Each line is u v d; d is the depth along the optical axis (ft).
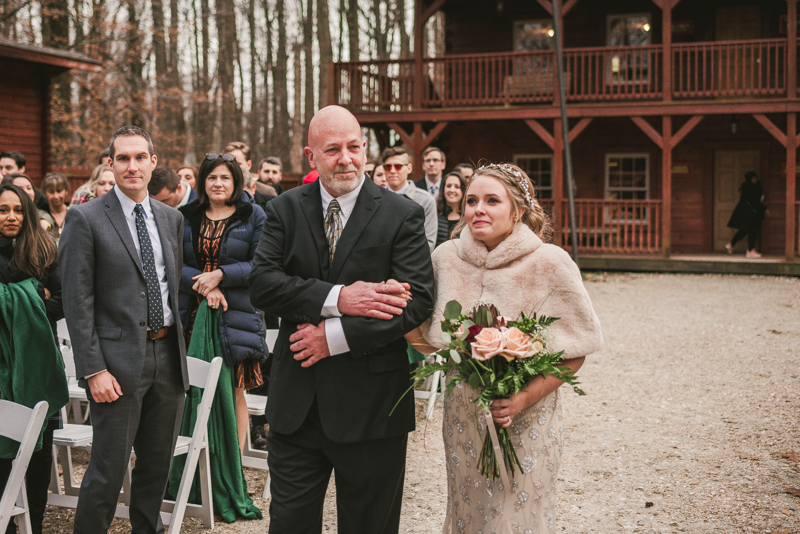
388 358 8.79
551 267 8.50
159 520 11.64
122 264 10.57
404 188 20.03
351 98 54.54
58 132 67.97
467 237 8.87
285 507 8.77
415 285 8.58
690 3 55.72
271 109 113.19
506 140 59.11
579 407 19.77
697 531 12.19
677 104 48.52
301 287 8.54
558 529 12.42
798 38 52.21
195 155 91.56
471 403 8.64
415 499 13.96
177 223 11.61
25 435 9.91
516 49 59.57
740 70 54.95
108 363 10.40
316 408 8.72
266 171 25.98
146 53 80.02
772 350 25.57
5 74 44.68
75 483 15.21
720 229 55.93
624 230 52.34
